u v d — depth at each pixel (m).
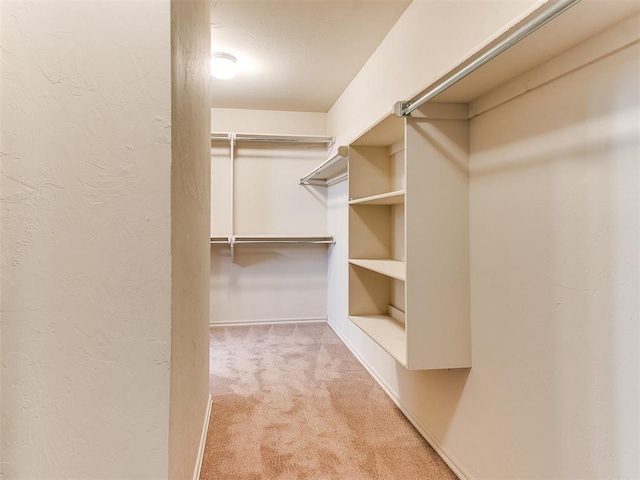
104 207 0.77
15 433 0.74
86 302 0.76
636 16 0.86
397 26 2.20
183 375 1.04
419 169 1.46
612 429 0.93
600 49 0.94
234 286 3.98
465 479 1.51
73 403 0.76
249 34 2.36
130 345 0.78
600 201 0.96
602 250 0.96
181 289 0.97
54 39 0.75
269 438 1.84
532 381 1.18
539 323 1.15
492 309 1.36
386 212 2.26
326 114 4.09
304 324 4.02
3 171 0.73
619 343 0.92
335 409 2.14
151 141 0.78
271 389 2.40
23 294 0.74
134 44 0.78
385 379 2.39
